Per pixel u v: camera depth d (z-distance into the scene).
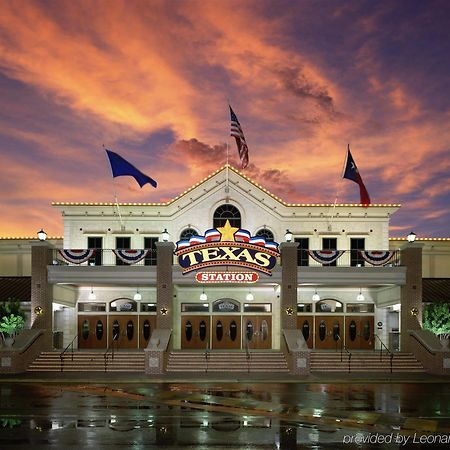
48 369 33.00
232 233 36.00
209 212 41.03
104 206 41.09
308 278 36.56
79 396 24.03
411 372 32.94
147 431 17.23
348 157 38.38
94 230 41.12
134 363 33.22
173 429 17.52
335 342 41.56
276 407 21.38
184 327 41.53
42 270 36.03
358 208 41.62
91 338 41.41
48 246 36.62
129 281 36.41
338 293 41.97
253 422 18.62
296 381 29.27
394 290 38.38
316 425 18.22
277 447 15.47
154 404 22.00
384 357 34.50
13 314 35.38
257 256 35.94
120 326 41.53
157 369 31.41
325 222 41.47
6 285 41.28
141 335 41.53
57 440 16.11
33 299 35.81
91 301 41.78
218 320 41.59
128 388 26.61
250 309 41.78
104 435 16.70
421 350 33.75
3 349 31.83
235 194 41.22
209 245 35.91
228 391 25.59
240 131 39.56
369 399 23.45
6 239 44.59
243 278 35.78
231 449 15.24
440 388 27.11
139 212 41.28
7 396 24.08
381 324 41.53
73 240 41.06
